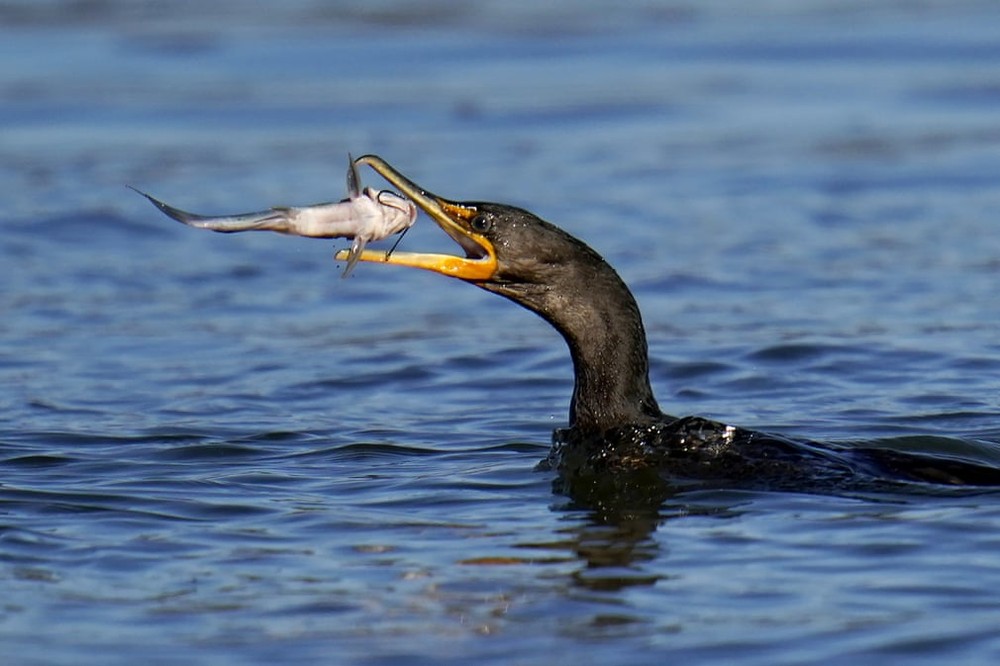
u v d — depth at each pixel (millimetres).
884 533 9312
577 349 11359
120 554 9312
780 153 24406
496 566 9023
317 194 21625
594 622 8180
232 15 35594
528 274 11172
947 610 8180
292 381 14461
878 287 17578
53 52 31562
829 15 35594
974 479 10305
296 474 11148
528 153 24516
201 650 7895
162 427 12680
